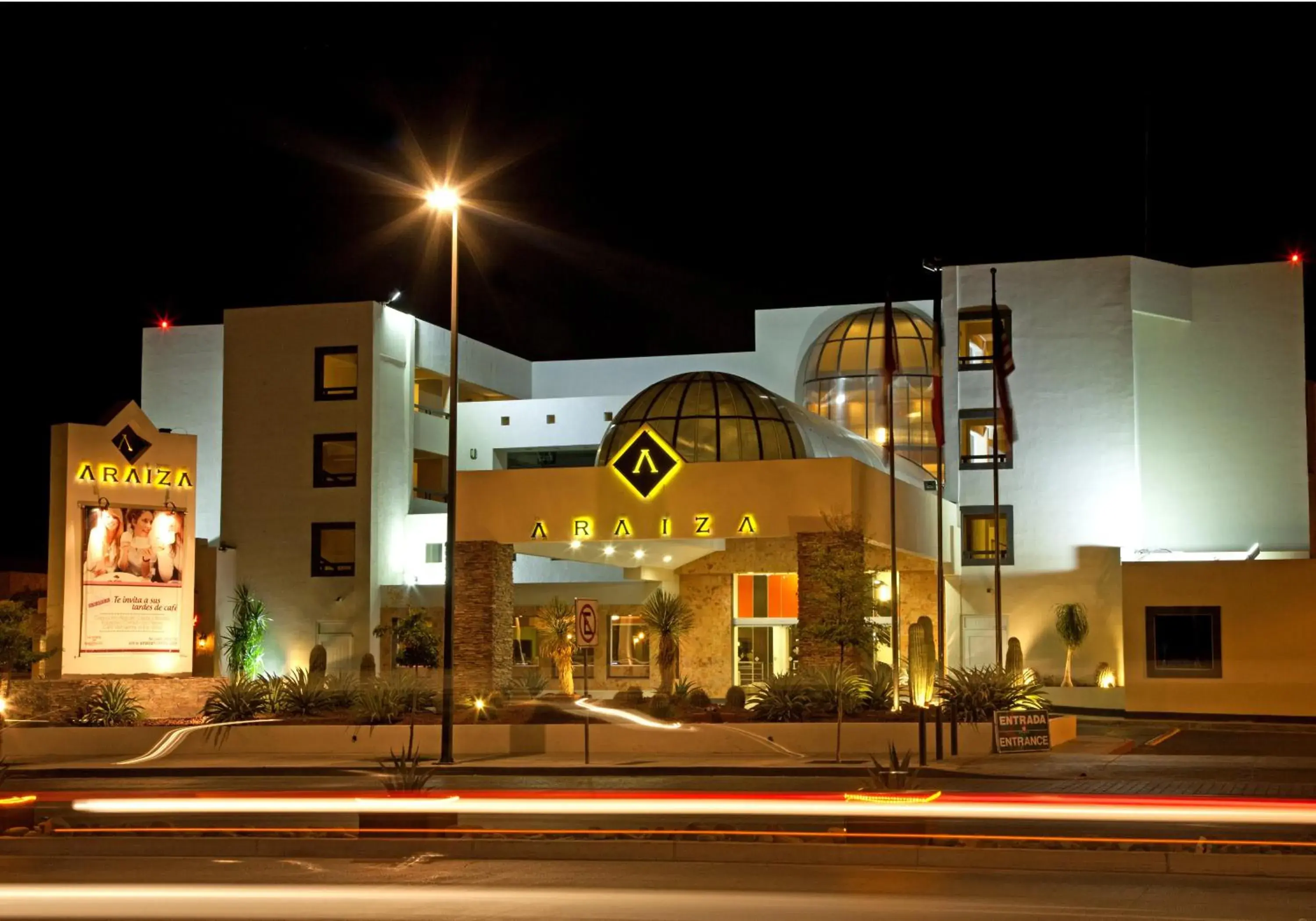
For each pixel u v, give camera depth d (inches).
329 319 2158.0
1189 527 2066.9
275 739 1316.4
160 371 2413.9
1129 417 2034.9
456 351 1235.2
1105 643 2009.1
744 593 1911.9
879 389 2196.1
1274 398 2060.8
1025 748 1192.2
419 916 514.6
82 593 1708.9
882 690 1325.0
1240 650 1688.0
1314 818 772.6
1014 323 2091.5
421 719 1330.0
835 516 1445.6
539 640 2062.0
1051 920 496.7
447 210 1259.8
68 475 1710.1
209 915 518.9
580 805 868.0
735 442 1560.0
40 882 607.5
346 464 2143.2
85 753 1342.3
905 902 537.0
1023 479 2065.7
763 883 587.8
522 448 2324.1
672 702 1380.4
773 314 2415.1
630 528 1515.7
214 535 2359.7
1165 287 2079.2
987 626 2049.7
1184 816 778.2
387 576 2135.8
